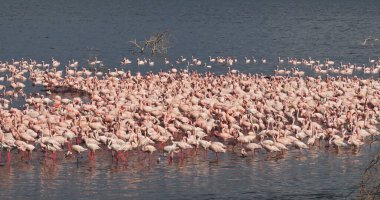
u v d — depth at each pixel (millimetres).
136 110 62812
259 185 47188
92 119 58000
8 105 69812
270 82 77438
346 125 60938
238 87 72188
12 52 114562
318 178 48531
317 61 99938
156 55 113062
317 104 65188
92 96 68812
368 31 151500
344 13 197250
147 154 53125
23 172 48969
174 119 59125
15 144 51531
